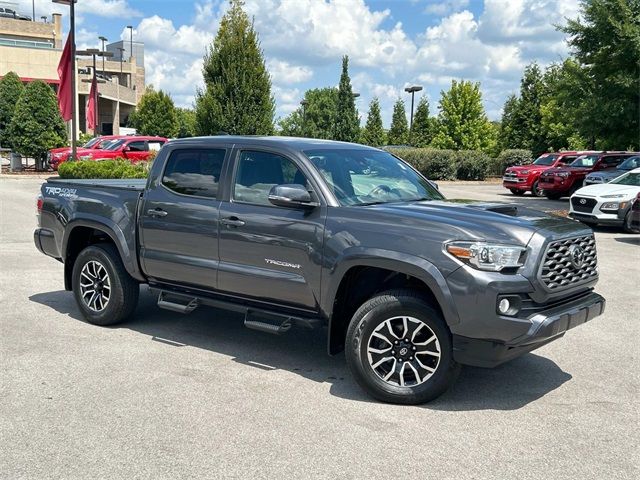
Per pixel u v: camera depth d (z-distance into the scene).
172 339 6.39
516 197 26.84
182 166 6.21
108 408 4.64
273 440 4.16
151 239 6.29
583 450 4.11
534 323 4.48
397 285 5.22
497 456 4.01
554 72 45.22
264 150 5.73
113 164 22.09
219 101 23.98
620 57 19.28
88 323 6.89
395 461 3.91
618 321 7.39
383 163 6.18
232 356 5.91
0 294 8.12
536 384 5.34
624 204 15.62
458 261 4.56
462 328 4.55
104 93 57.81
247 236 5.59
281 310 5.58
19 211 16.84
